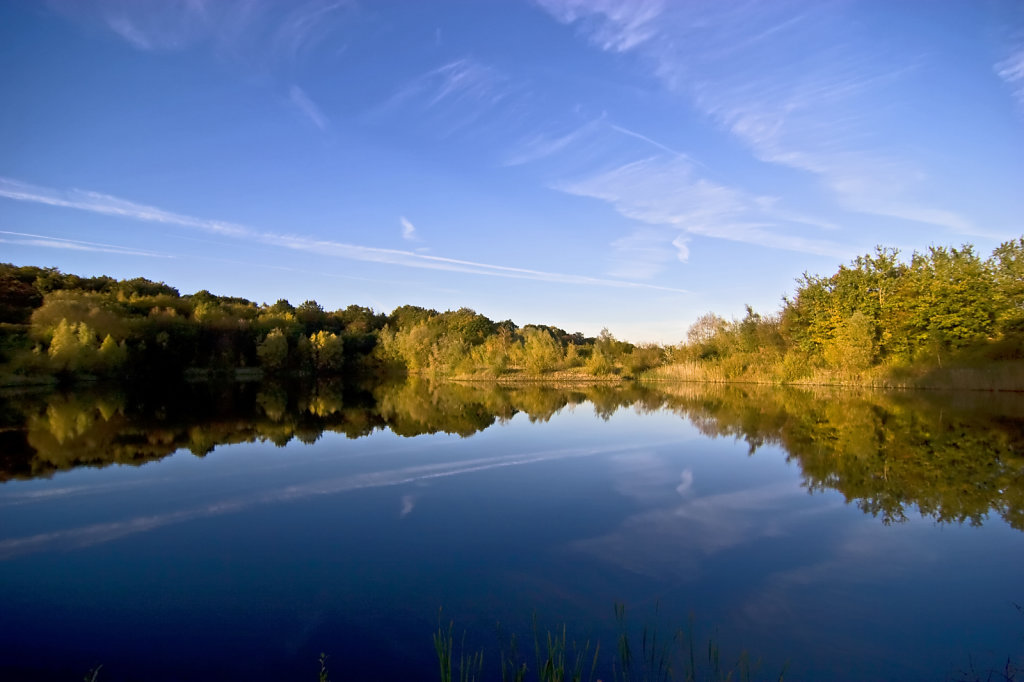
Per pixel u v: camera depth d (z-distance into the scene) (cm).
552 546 877
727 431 2038
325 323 8969
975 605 680
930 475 1344
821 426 2142
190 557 842
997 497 1153
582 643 589
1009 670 543
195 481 1302
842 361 4119
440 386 4809
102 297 5922
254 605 686
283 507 1094
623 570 783
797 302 4797
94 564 818
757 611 662
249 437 1942
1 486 1262
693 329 5759
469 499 1146
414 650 581
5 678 538
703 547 874
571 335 10181
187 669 553
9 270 6341
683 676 527
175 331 5919
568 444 1775
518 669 539
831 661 557
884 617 650
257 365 7162
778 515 1037
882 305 4147
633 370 5781
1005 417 2338
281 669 551
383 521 1004
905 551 858
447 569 789
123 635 620
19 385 4138
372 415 2611
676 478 1322
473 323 8138
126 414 2627
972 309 3609
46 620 655
